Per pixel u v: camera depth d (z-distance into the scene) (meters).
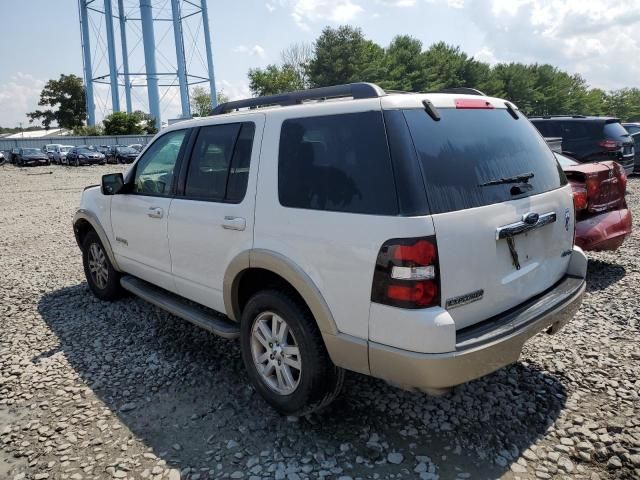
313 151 2.81
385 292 2.39
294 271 2.77
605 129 12.27
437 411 3.11
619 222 5.21
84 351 4.14
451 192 2.48
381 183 2.46
